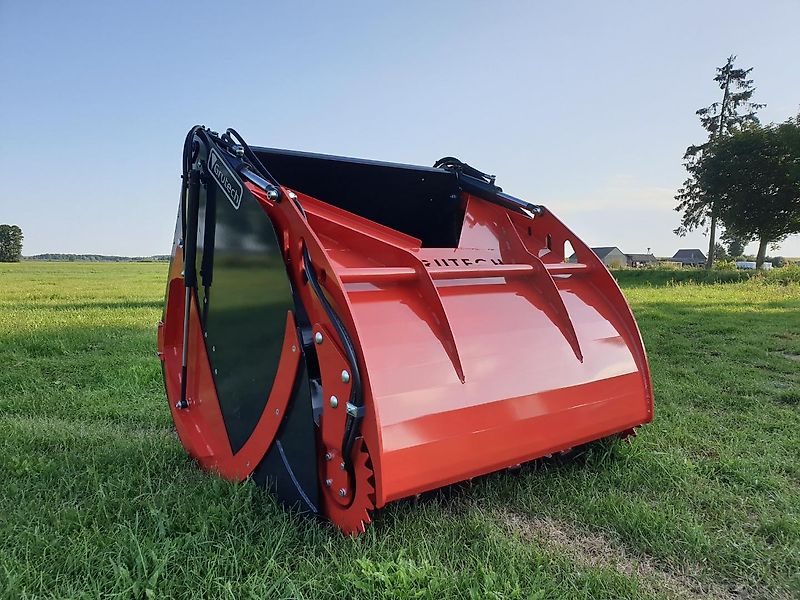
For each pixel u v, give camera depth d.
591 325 3.15
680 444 3.71
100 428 4.07
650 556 2.43
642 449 3.44
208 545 2.31
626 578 2.23
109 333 8.53
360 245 2.82
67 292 20.05
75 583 2.12
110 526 2.50
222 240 2.90
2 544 2.39
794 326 9.02
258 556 2.24
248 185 2.71
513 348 2.75
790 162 33.78
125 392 5.09
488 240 3.44
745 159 35.09
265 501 2.60
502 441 2.54
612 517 2.66
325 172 3.46
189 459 3.33
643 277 25.39
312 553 2.24
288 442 2.56
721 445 3.70
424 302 2.63
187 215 3.13
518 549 2.35
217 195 2.93
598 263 3.36
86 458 3.35
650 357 6.54
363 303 2.48
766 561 2.39
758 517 2.75
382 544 2.29
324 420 2.34
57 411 4.54
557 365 2.84
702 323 9.36
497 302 2.92
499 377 2.61
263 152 3.20
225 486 2.77
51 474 3.13
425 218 3.95
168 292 3.55
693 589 2.24
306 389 2.42
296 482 2.52
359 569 2.15
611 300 3.34
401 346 2.42
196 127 3.07
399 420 2.26
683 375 5.65
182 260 3.33
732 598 2.19
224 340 2.95
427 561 2.21
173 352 3.64
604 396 2.97
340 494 2.32
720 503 2.88
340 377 2.24
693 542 2.47
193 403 3.35
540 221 3.61
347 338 2.22
